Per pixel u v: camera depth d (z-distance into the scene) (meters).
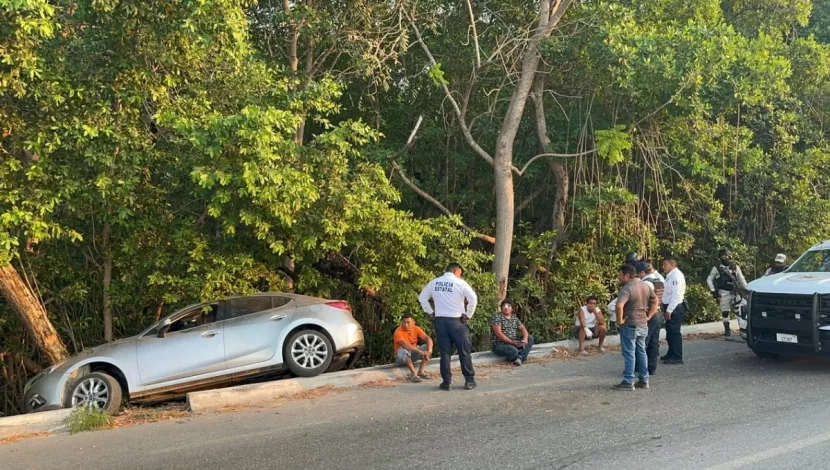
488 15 14.95
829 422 6.60
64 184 9.09
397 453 6.04
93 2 9.00
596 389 8.54
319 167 10.55
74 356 9.09
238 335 9.42
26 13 8.38
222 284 10.20
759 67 13.49
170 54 9.84
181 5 9.38
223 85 10.71
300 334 9.54
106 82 9.72
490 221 15.40
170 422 7.73
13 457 6.57
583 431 6.54
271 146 9.58
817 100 17.72
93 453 6.56
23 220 8.88
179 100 10.20
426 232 11.73
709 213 15.88
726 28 13.25
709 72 12.77
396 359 9.70
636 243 14.41
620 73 12.67
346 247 12.13
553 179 15.93
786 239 17.27
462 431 6.71
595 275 14.36
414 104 15.50
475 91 15.12
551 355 11.22
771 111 16.72
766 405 7.40
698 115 13.48
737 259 16.42
